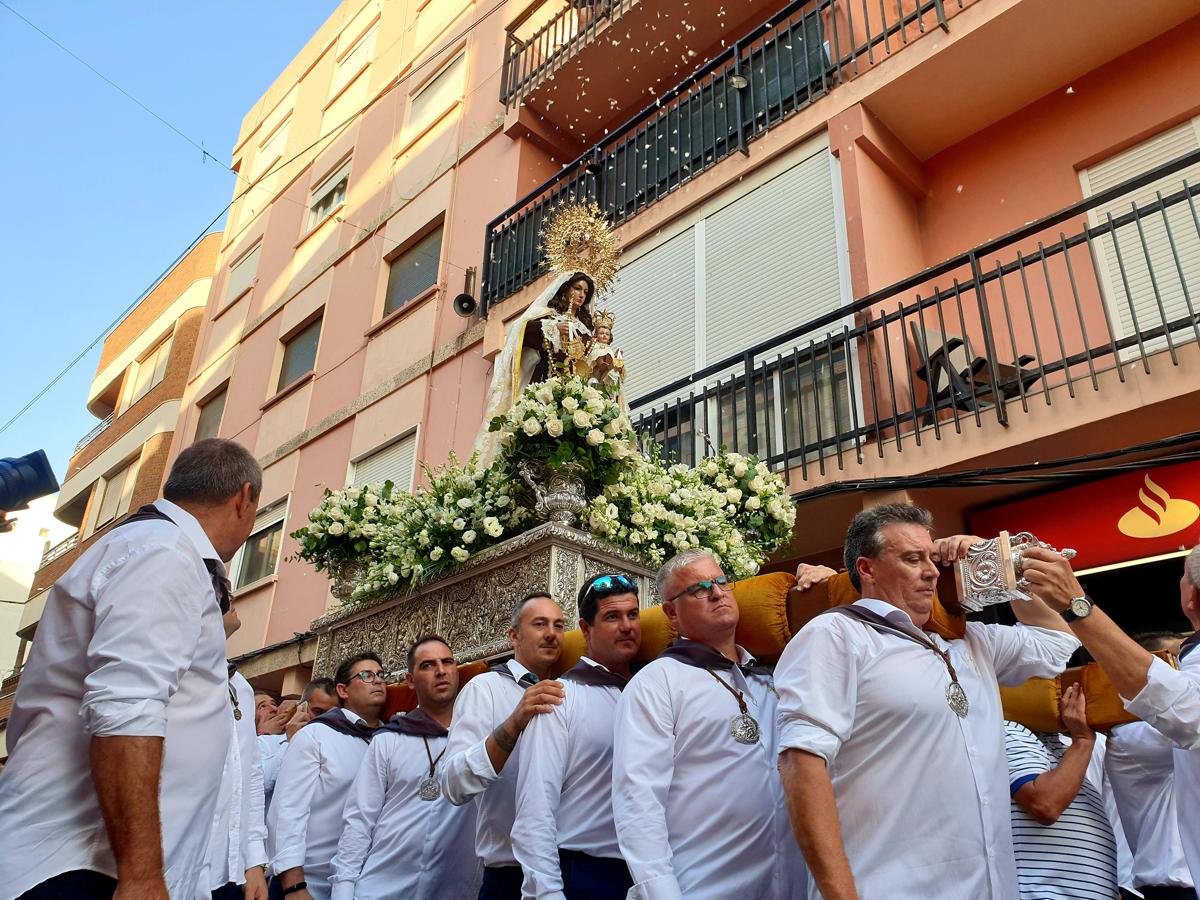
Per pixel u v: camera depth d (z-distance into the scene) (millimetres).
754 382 8039
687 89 11172
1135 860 2830
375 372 13258
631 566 5125
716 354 8883
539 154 12680
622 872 2848
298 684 11531
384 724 4477
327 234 15945
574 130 12898
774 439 7898
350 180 15953
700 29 11078
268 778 5090
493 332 11141
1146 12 7484
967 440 6324
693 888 2475
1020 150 8305
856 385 7434
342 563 6434
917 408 6715
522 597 4852
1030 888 2479
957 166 8727
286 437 14562
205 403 17766
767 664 3006
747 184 9281
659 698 2664
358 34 17812
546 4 13312
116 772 1900
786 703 2305
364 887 3744
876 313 7605
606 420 5199
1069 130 8016
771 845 2520
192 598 2174
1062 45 7801
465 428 11203
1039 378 6824
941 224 8633
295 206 17391
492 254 11844
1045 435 5949
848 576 2695
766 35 9680
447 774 3059
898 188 8734
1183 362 5492
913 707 2262
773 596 2893
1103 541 6125
